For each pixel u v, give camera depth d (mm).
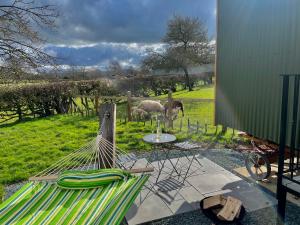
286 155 3676
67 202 2252
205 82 16500
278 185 2713
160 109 7305
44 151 5418
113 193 2367
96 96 9211
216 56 5238
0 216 2041
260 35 4090
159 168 4227
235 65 4730
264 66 4066
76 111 10180
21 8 6410
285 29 3639
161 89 14234
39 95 9914
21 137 6645
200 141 5754
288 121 3709
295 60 3527
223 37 4969
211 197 3107
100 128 3285
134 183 2551
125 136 6332
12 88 9242
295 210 3029
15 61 6422
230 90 4941
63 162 3242
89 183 2498
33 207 2172
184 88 16094
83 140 6188
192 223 2834
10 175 4262
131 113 7953
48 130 7316
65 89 10438
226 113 5125
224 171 4078
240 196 3334
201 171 4082
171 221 2881
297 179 2762
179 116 8398
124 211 2090
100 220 1978
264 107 4129
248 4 4281
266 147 3852
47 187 2512
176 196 3359
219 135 6148
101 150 3102
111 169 2715
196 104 10516
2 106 9117
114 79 12477
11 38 6422
